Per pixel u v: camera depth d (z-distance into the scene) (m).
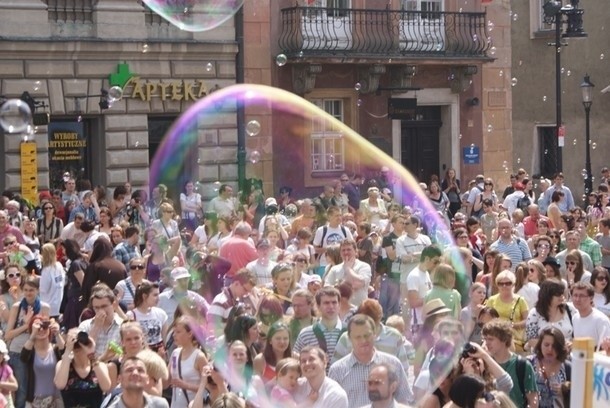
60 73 56.06
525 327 26.53
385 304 33.62
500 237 37.25
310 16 63.47
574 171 84.81
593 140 84.25
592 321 25.44
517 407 21.14
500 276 28.11
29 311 27.44
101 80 57.19
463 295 26.75
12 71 54.88
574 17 61.94
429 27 67.88
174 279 27.06
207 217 41.88
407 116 67.12
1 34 54.53
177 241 34.94
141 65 58.28
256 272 31.28
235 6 48.31
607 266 41.12
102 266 30.64
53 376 24.73
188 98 59.56
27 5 55.22
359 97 65.88
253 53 61.88
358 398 20.28
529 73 86.00
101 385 22.50
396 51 65.94
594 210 49.97
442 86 69.19
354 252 30.86
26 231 40.22
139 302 26.02
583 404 13.63
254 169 60.91
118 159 57.72
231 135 60.31
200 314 25.64
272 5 62.62
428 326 21.34
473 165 70.81
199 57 60.06
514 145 86.94
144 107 58.41
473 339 25.78
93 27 57.06
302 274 30.70
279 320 23.14
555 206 45.44
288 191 57.44
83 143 57.53
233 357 20.66
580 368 13.66
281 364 19.64
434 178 58.50
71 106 56.34
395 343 21.73
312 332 23.38
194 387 22.39
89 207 46.62
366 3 65.94
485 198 50.41
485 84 70.88
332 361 22.97
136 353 20.72
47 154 55.47
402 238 33.62
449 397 19.12
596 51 83.50
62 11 56.41
